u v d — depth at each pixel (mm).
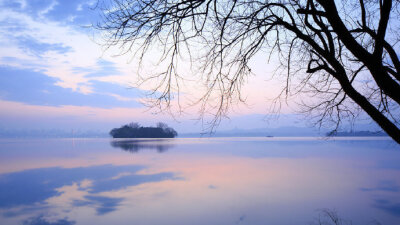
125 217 11086
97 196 14242
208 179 18828
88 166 25297
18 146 64688
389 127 2617
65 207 12398
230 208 12367
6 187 16359
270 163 27000
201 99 3311
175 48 3117
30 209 12094
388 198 13812
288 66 3598
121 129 159875
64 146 62812
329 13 2648
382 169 22812
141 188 16078
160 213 11672
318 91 3822
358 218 10898
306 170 22469
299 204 12891
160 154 37688
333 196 14273
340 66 2828
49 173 21359
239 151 43125
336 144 65000
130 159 31094
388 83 2578
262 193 14914
